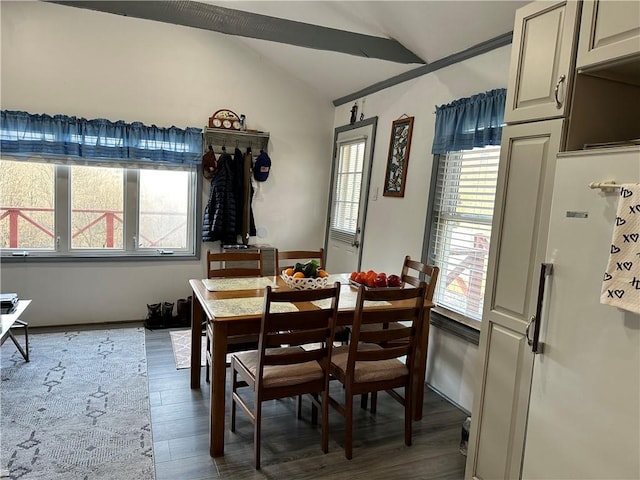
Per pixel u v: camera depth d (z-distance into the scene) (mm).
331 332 2264
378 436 2568
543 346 1688
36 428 2430
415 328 2396
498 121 2688
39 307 4039
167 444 2355
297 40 3182
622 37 1501
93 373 3154
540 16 1794
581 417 1537
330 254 4992
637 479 1356
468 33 2846
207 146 4434
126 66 4062
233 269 3225
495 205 1976
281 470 2201
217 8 3033
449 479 2205
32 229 3998
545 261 1690
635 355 1360
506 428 1888
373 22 3266
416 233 3506
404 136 3678
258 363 2156
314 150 4949
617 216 1377
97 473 2092
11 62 3688
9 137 3670
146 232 4395
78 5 2824
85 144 3906
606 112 1749
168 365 3359
